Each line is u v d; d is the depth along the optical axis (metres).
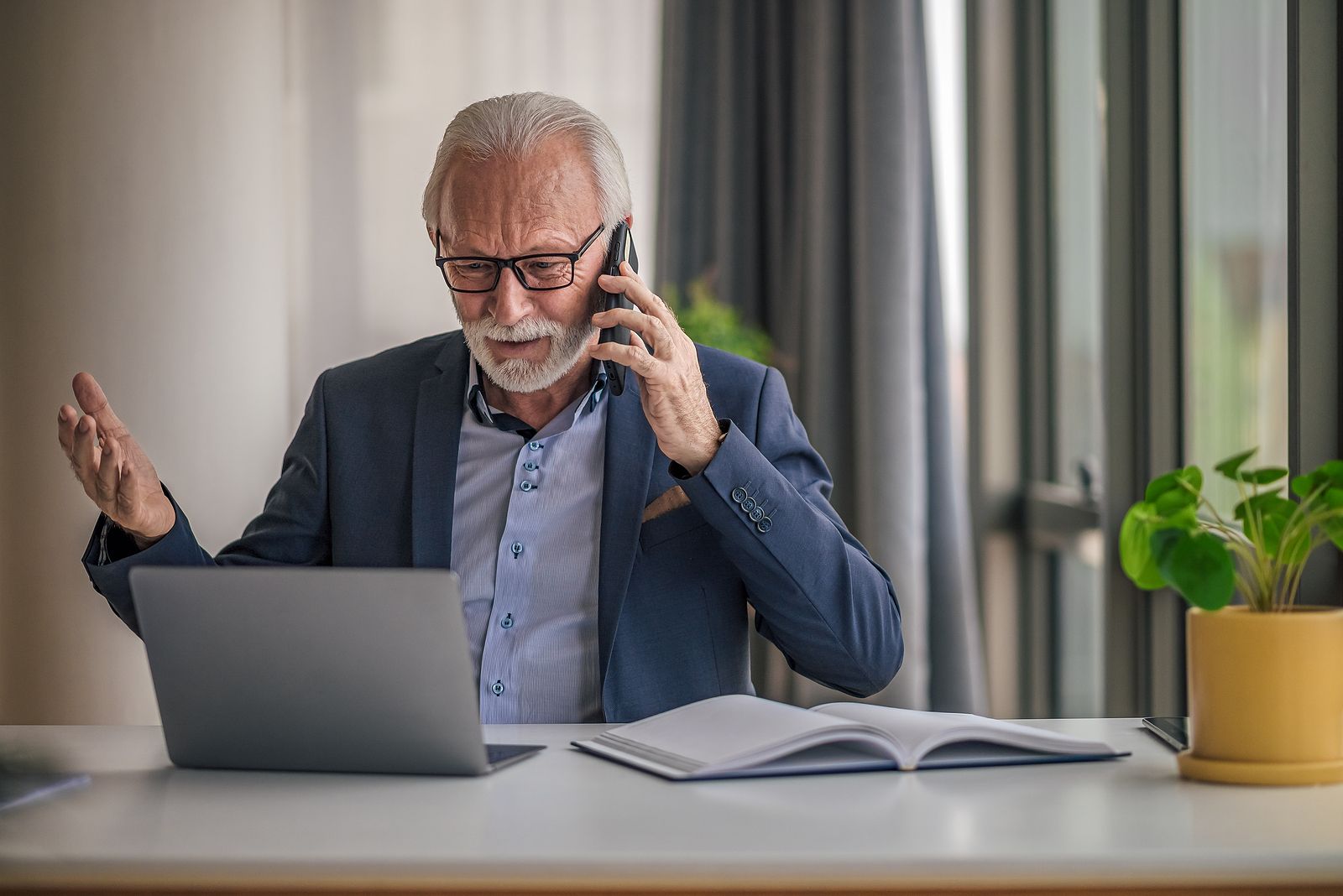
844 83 3.52
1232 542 1.08
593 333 1.57
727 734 1.12
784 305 3.80
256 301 3.57
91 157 3.30
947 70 3.67
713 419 1.40
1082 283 3.20
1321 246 1.80
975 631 3.55
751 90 3.84
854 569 1.46
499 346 1.53
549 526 1.59
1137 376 2.55
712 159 3.86
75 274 3.29
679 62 3.85
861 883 0.81
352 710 1.06
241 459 3.54
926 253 3.51
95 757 1.18
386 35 3.89
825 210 3.53
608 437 1.59
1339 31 1.78
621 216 1.58
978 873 0.81
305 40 3.87
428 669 1.04
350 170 3.89
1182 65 2.44
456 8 3.91
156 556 1.41
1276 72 1.99
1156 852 0.82
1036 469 3.60
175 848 0.85
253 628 1.07
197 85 3.43
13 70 3.25
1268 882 0.82
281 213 3.67
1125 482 2.56
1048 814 0.92
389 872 0.82
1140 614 2.54
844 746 1.10
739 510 1.38
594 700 1.55
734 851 0.82
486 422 1.65
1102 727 1.29
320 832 0.89
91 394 1.36
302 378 3.88
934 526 3.48
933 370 3.50
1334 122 1.79
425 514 1.60
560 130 1.54
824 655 1.48
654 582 1.56
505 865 0.81
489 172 1.51
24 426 3.27
